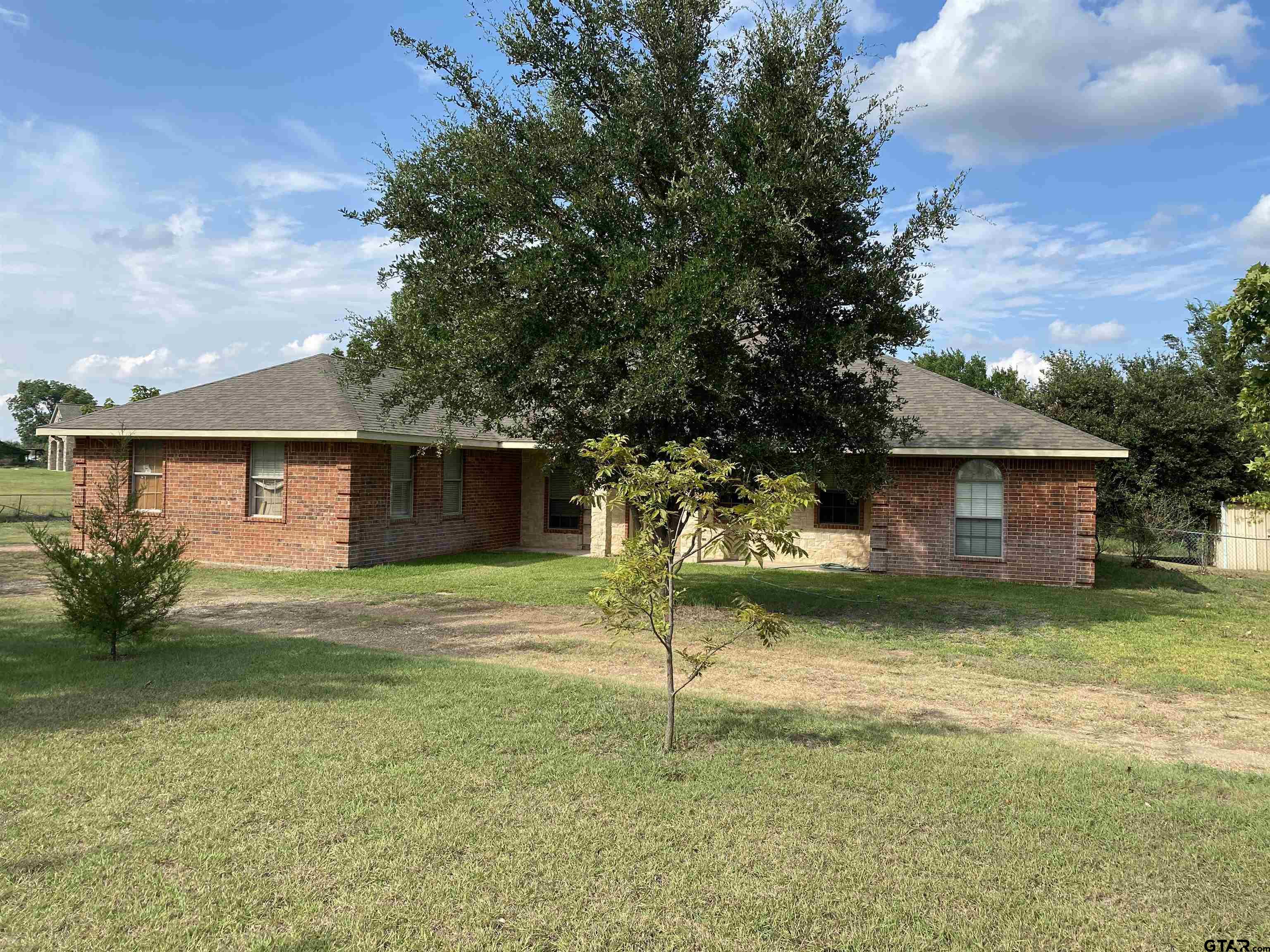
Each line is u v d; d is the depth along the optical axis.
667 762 5.92
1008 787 5.54
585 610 12.80
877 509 17.86
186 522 18.61
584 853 4.47
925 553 17.48
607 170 11.37
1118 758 6.29
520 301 11.48
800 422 12.23
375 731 6.41
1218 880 4.30
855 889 4.14
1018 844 4.68
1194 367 30.48
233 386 20.44
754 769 5.82
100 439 19.45
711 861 4.41
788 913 3.91
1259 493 13.92
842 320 11.77
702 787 5.44
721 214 10.34
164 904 3.88
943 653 10.13
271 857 4.35
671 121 11.50
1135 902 4.07
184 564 10.20
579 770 5.69
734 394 10.78
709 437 11.76
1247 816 5.09
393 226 11.90
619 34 11.72
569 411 11.75
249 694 7.46
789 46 10.97
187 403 19.66
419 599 13.82
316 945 3.59
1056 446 16.05
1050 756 6.20
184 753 5.86
